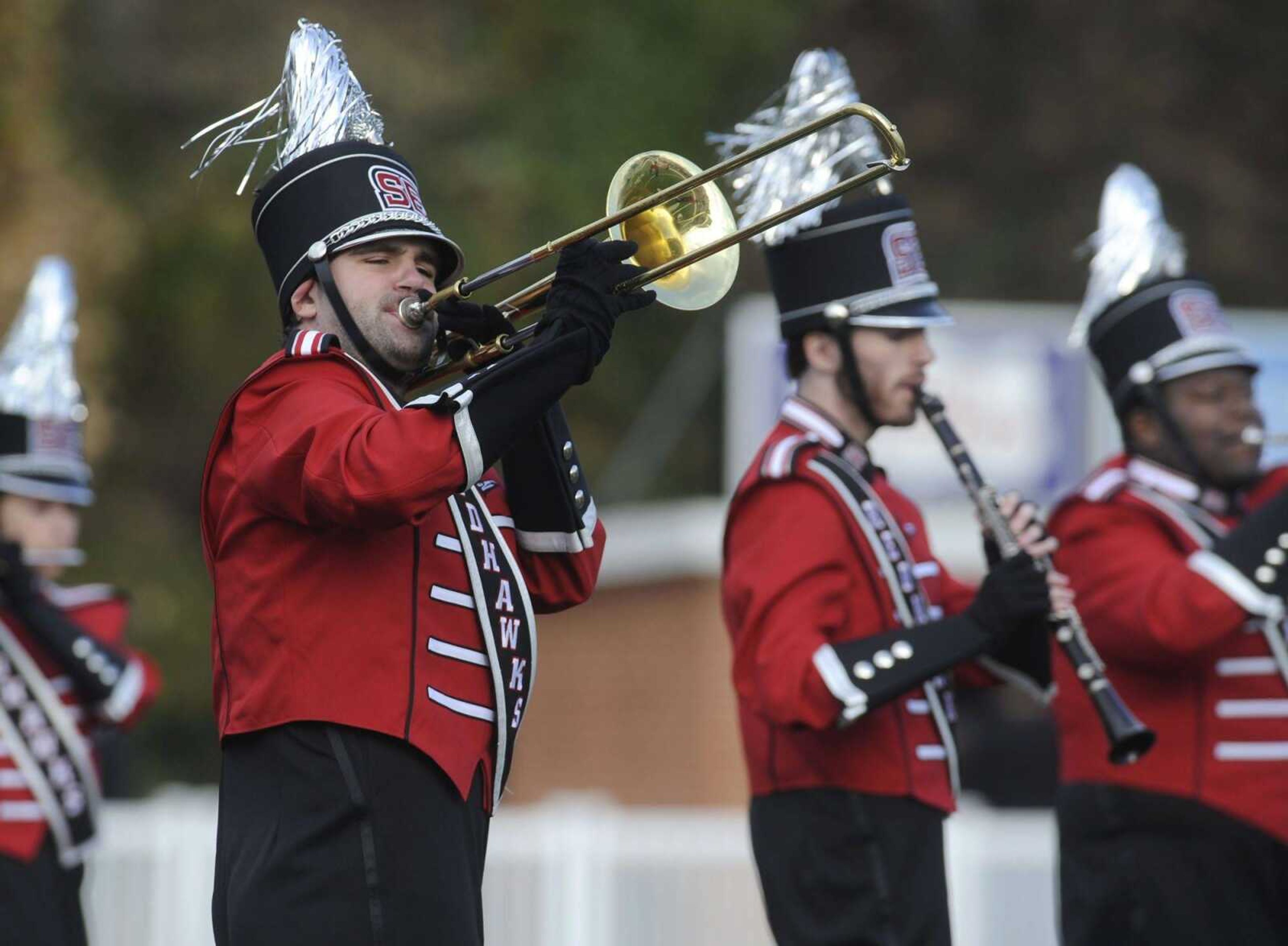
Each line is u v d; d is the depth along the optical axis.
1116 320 21.94
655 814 44.69
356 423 13.50
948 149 79.31
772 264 19.31
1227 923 20.23
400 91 71.38
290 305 14.77
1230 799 20.30
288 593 14.00
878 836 17.98
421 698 13.98
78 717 24.27
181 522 71.62
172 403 71.81
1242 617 19.80
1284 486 20.72
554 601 15.51
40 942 23.22
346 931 13.67
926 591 18.86
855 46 80.56
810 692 17.45
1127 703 20.70
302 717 13.86
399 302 14.49
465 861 14.09
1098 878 20.77
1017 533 18.45
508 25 76.00
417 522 13.52
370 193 14.59
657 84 76.44
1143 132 79.56
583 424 76.44
